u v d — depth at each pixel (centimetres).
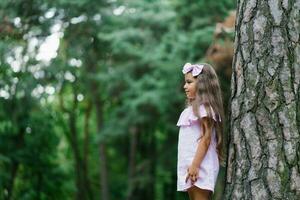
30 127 1394
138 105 1443
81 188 1906
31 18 910
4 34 901
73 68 1026
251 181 373
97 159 2264
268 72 377
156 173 1856
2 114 1293
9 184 1386
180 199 1962
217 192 1079
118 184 2128
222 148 404
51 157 1517
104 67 1493
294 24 379
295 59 375
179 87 1316
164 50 1335
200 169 401
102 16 991
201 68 412
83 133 2281
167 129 1520
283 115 370
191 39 1247
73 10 921
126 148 1995
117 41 1291
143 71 1462
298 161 365
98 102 1802
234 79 393
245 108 381
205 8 1268
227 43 1009
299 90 372
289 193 363
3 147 1409
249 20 388
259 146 373
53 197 1541
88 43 1001
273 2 382
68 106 2100
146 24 1362
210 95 405
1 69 914
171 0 1397
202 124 400
